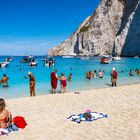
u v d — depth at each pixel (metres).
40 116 13.95
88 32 160.12
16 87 29.28
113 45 141.88
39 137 10.41
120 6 158.38
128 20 136.38
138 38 125.06
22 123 11.82
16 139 10.26
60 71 52.41
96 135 10.33
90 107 15.98
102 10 162.88
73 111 14.98
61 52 181.25
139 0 134.00
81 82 32.34
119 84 30.23
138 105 16.05
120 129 11.01
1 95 24.14
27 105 17.16
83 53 158.88
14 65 79.50
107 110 14.92
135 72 45.19
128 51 129.62
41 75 43.88
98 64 77.81
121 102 17.28
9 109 16.00
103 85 29.44
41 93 24.78
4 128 11.31
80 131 10.95
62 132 10.93
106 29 156.75
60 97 20.03
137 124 11.70
